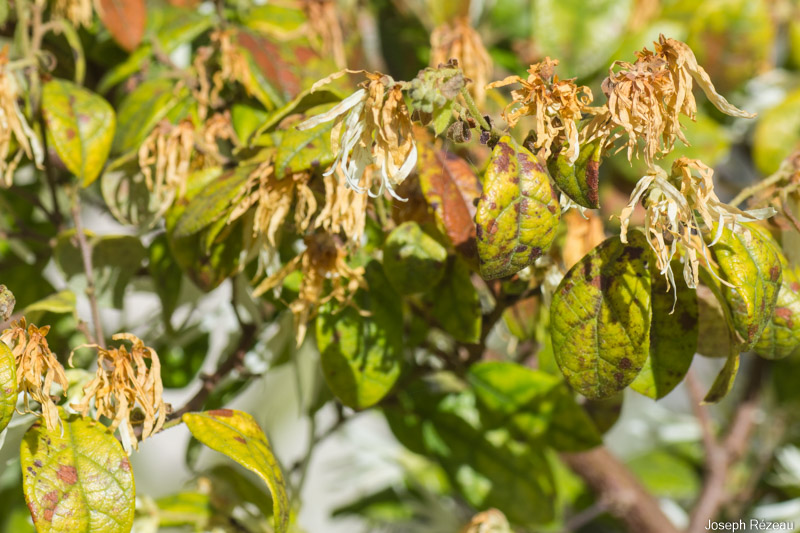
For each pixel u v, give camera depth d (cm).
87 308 65
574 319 51
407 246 55
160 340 64
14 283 65
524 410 62
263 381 63
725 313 51
